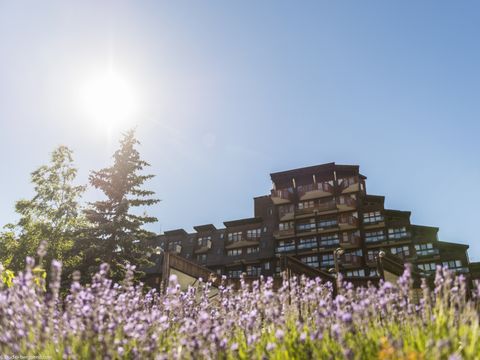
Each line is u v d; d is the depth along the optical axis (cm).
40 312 441
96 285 462
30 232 3148
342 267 5456
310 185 6019
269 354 388
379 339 396
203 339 393
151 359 375
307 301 529
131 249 2589
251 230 6322
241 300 545
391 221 5606
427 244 5381
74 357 370
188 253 6469
